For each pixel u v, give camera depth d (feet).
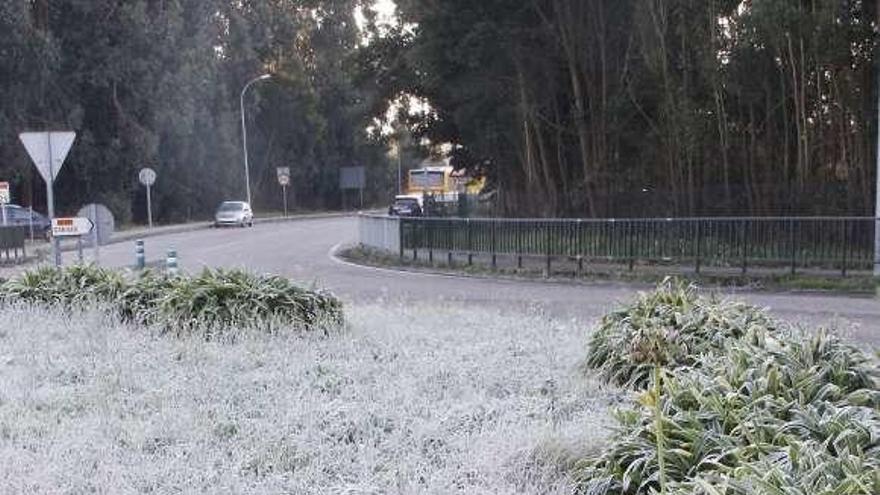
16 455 15.96
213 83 167.22
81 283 33.94
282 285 30.12
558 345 26.53
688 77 70.33
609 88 78.74
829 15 60.34
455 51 78.48
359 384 21.26
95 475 15.19
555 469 15.38
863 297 49.73
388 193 252.21
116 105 136.05
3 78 117.50
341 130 224.74
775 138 71.36
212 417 18.43
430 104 106.83
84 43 131.95
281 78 201.98
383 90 108.99
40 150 50.31
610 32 77.56
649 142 75.77
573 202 80.02
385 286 56.80
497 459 15.64
